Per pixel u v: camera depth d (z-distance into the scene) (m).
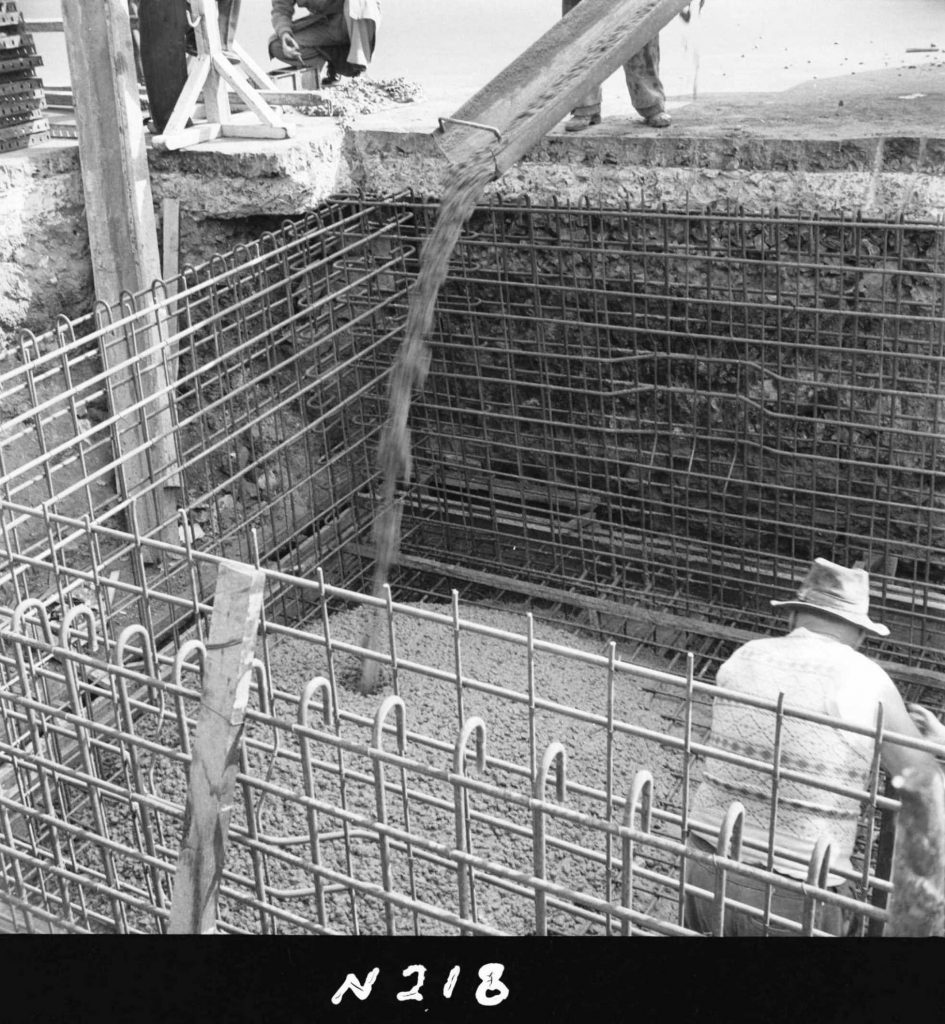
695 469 7.08
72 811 4.79
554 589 6.99
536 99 3.81
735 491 7.00
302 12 11.12
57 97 8.38
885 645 6.57
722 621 6.84
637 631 6.83
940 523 6.54
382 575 5.44
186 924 2.90
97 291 7.18
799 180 6.18
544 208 6.56
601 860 2.77
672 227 6.57
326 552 7.35
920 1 12.17
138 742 3.12
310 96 7.75
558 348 7.18
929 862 2.42
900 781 2.46
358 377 7.37
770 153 6.21
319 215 7.13
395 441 5.08
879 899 3.61
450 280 7.08
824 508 6.80
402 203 7.09
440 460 7.43
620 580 7.27
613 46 3.72
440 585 7.38
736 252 6.46
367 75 10.22
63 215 7.09
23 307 7.07
